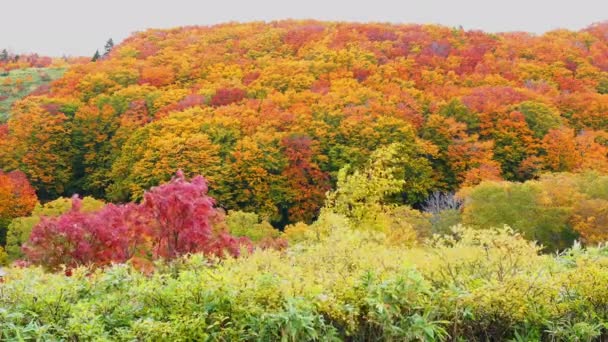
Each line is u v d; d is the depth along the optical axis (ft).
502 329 13.99
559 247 88.12
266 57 260.62
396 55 245.24
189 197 26.91
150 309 12.91
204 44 284.41
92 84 232.32
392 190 35.50
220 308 12.75
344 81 213.66
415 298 13.23
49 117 190.49
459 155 151.84
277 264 14.69
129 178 164.35
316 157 154.81
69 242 26.43
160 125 175.42
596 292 14.20
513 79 214.28
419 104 184.55
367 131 154.92
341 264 15.42
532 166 146.10
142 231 27.02
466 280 14.67
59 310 12.85
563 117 173.17
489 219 87.25
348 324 12.97
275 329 12.18
